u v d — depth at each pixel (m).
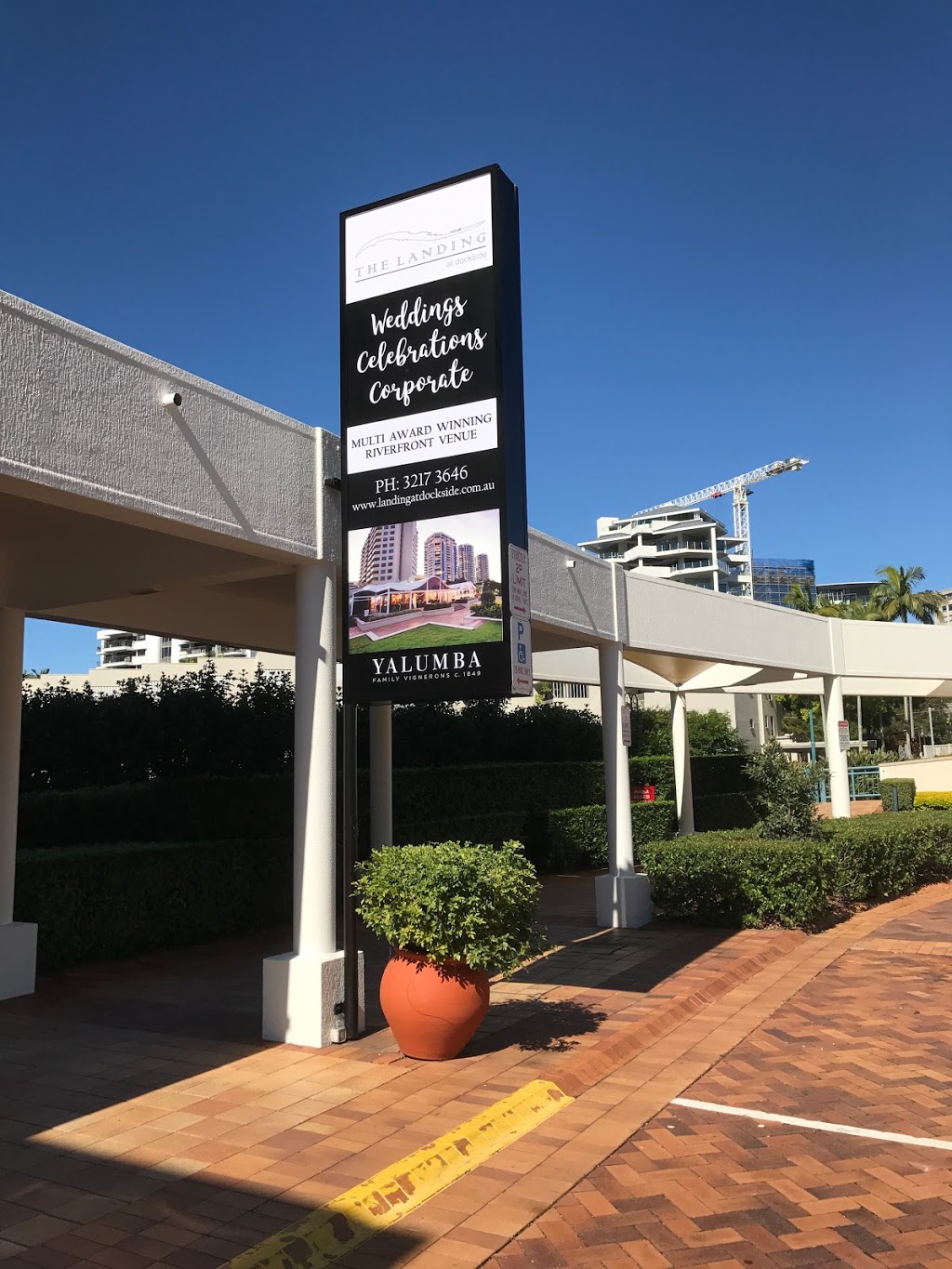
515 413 6.59
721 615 13.55
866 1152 4.65
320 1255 3.61
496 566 6.29
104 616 8.54
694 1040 6.51
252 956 9.29
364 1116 4.94
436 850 6.12
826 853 10.91
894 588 56.19
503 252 6.57
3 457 4.70
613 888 10.71
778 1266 3.61
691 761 20.22
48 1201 4.00
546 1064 5.80
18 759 7.92
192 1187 4.12
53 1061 5.91
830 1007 7.41
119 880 9.12
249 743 12.47
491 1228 3.85
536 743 18.39
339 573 7.16
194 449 5.82
